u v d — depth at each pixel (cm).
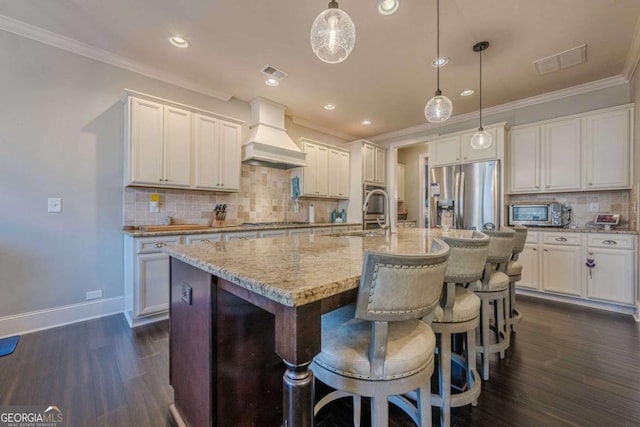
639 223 280
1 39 237
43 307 254
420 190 630
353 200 534
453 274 131
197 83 345
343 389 92
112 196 291
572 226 360
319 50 163
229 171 352
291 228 392
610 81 332
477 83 344
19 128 244
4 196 238
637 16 228
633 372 185
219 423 111
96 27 244
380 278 80
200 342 116
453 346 193
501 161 378
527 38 257
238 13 227
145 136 287
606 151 320
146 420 142
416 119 478
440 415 145
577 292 321
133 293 256
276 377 130
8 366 188
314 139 514
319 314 77
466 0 211
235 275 86
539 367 192
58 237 262
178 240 281
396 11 222
